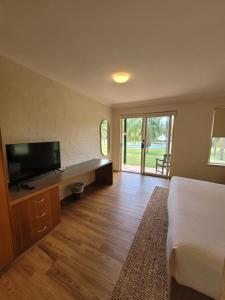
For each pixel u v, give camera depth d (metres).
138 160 5.28
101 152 4.12
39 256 1.54
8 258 1.40
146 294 1.18
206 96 3.40
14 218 1.45
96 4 1.08
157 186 3.48
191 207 1.52
